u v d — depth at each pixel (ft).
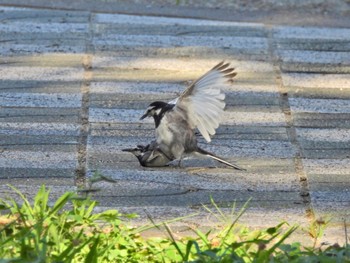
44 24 53.42
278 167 37.93
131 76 47.11
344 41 52.90
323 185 36.32
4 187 35.40
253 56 50.26
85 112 42.96
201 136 40.65
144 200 34.55
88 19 54.39
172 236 27.78
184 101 35.32
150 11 55.83
